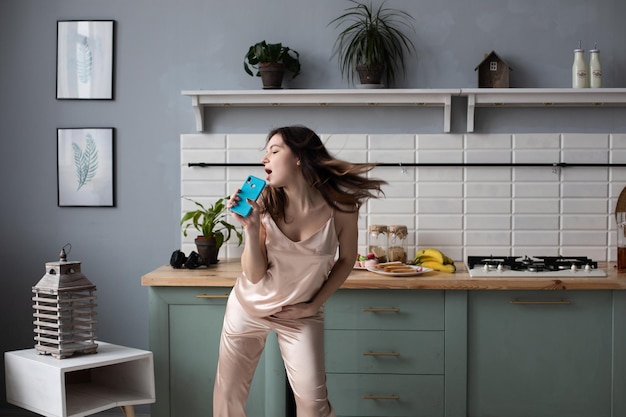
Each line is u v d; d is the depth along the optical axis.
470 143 3.93
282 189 2.79
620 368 3.31
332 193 2.76
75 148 4.05
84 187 4.05
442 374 3.35
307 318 2.87
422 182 3.96
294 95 3.79
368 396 3.36
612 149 3.90
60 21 4.03
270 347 3.35
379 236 3.80
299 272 2.75
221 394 3.00
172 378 3.39
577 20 3.92
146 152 4.04
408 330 3.35
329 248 2.77
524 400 3.35
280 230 2.74
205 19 4.02
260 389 3.37
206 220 3.73
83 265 4.08
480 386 3.36
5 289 4.10
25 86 4.06
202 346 3.38
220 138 3.99
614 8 3.90
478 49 3.94
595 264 3.54
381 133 3.97
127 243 4.07
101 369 3.46
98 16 4.04
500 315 3.34
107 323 4.08
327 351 3.38
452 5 3.94
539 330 3.34
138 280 4.06
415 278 3.34
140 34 4.03
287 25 3.99
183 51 4.02
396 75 3.96
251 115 4.00
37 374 3.03
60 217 4.08
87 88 4.03
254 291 2.84
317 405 2.82
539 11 3.92
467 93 3.72
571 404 3.34
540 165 3.90
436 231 3.96
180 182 4.04
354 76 3.95
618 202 3.90
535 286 3.28
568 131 3.92
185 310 3.38
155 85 4.03
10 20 4.05
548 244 3.94
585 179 3.92
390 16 3.96
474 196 3.95
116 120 4.04
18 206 4.08
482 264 3.58
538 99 3.74
